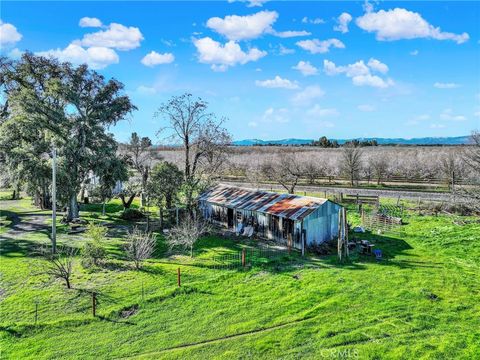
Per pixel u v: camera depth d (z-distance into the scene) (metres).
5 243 31.42
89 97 39.91
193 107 44.06
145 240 26.97
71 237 33.28
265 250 28.67
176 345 16.69
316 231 29.39
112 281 23.30
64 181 36.97
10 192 63.34
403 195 47.19
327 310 18.95
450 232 30.95
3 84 42.72
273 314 18.89
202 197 39.12
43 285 22.88
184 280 23.31
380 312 18.55
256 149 88.56
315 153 75.31
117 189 54.41
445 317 17.92
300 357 15.45
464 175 52.34
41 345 16.92
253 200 34.56
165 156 72.88
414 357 15.00
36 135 39.81
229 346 16.44
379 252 26.19
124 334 17.67
